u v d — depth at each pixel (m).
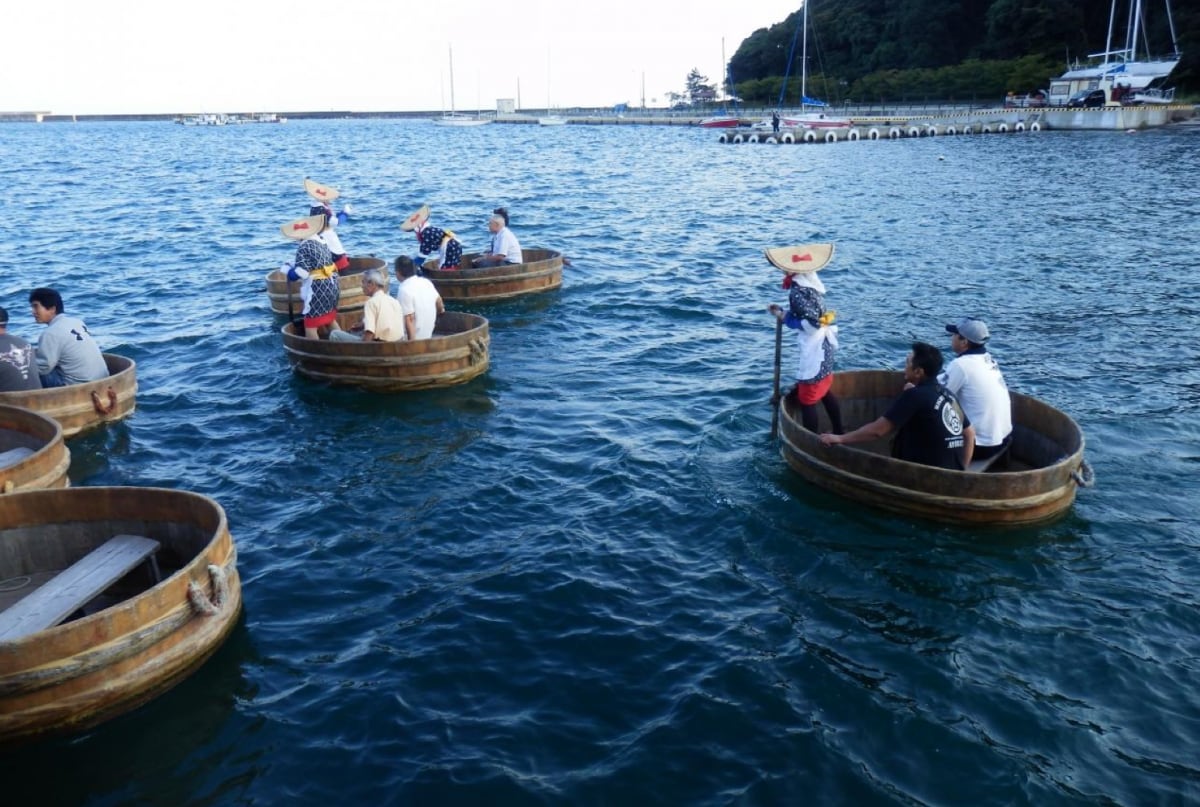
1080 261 18.39
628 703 5.19
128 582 6.20
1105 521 7.27
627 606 6.16
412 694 5.28
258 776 4.68
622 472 8.26
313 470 8.39
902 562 6.69
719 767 4.71
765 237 22.14
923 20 90.19
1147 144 49.94
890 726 4.99
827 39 101.62
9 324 14.40
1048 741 4.86
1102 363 11.50
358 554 6.87
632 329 13.41
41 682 4.75
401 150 72.81
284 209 29.38
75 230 24.45
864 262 18.64
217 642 5.64
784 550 6.88
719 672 5.44
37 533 6.19
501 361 11.78
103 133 144.50
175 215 27.91
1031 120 64.31
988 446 7.64
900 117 71.19
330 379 10.68
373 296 10.64
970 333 7.64
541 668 5.50
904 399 7.27
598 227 24.20
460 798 4.51
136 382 10.34
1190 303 14.66
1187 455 8.53
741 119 90.19
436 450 8.83
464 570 6.62
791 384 10.72
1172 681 5.34
